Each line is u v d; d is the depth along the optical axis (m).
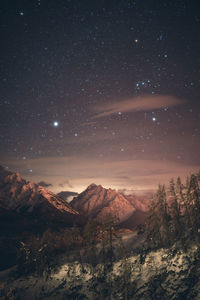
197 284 93.38
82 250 123.88
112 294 100.19
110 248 113.06
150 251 108.19
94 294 101.56
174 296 93.19
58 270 111.00
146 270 101.81
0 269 138.50
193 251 99.44
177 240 105.81
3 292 104.75
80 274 108.25
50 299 101.69
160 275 98.50
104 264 108.94
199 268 95.81
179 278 95.75
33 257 115.19
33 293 104.19
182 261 98.88
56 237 133.38
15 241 173.25
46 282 107.00
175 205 108.38
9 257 151.25
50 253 117.75
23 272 114.25
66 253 121.88
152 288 96.19
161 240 109.38
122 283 100.12
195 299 90.94
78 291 103.19
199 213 104.56
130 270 103.38
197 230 103.56
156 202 113.62
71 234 133.50
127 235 128.50
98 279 105.44
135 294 96.81
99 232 117.19
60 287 104.81
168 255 103.00
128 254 111.38
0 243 164.88
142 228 127.38
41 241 120.56
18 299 102.00
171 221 109.06
